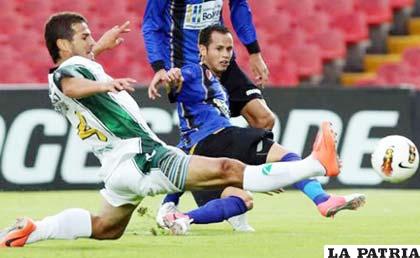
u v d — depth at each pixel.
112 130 23.56
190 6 31.50
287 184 22.88
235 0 33.44
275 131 50.75
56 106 24.30
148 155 23.33
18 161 49.06
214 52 29.41
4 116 48.91
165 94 49.94
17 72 59.44
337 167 22.58
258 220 35.25
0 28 61.09
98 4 63.03
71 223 24.27
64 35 24.05
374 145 51.59
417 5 67.88
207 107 29.42
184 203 43.53
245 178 22.92
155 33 31.30
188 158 23.16
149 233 29.44
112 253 23.75
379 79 63.81
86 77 23.28
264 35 63.53
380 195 47.66
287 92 50.97
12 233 24.38
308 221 34.62
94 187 49.59
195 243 26.45
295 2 65.25
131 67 60.47
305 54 63.50
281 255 23.61
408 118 51.91
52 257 22.77
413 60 63.84
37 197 45.75
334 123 51.31
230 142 28.78
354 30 65.56
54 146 49.28
